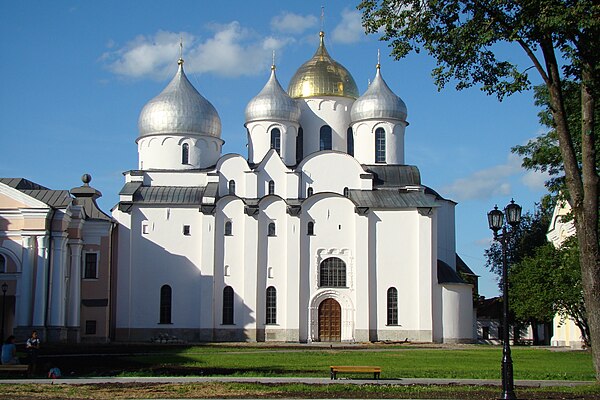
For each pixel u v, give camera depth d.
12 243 74.12
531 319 103.62
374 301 89.12
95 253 85.62
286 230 89.56
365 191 92.25
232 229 89.69
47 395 32.53
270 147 97.00
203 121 95.56
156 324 88.56
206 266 88.50
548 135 57.56
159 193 91.50
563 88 44.66
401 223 90.19
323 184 92.56
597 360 35.12
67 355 58.62
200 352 64.56
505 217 36.41
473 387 35.88
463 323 89.38
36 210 74.12
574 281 66.69
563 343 86.19
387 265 89.62
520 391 34.31
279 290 89.00
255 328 87.94
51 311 74.56
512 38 35.06
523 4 34.22
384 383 37.78
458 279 91.75
